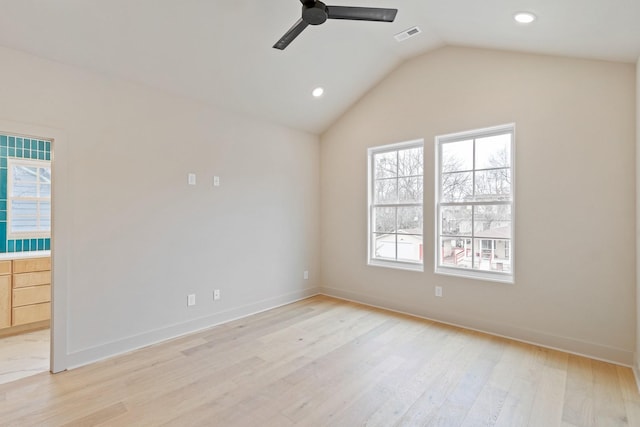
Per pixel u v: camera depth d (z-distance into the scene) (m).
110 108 2.92
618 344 2.74
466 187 3.66
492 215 3.47
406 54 3.89
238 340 3.27
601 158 2.81
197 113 3.55
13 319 3.51
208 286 3.65
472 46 3.45
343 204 4.75
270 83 3.67
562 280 2.99
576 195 2.92
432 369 2.66
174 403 2.21
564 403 2.20
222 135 3.79
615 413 2.09
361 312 4.13
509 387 2.39
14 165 3.97
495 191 3.45
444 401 2.23
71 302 2.70
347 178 4.70
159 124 3.25
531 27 2.56
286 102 4.06
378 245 4.45
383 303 4.30
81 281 2.75
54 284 2.61
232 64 3.25
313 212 4.94
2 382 2.48
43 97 2.56
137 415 2.08
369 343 3.18
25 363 2.81
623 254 2.73
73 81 2.71
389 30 3.34
